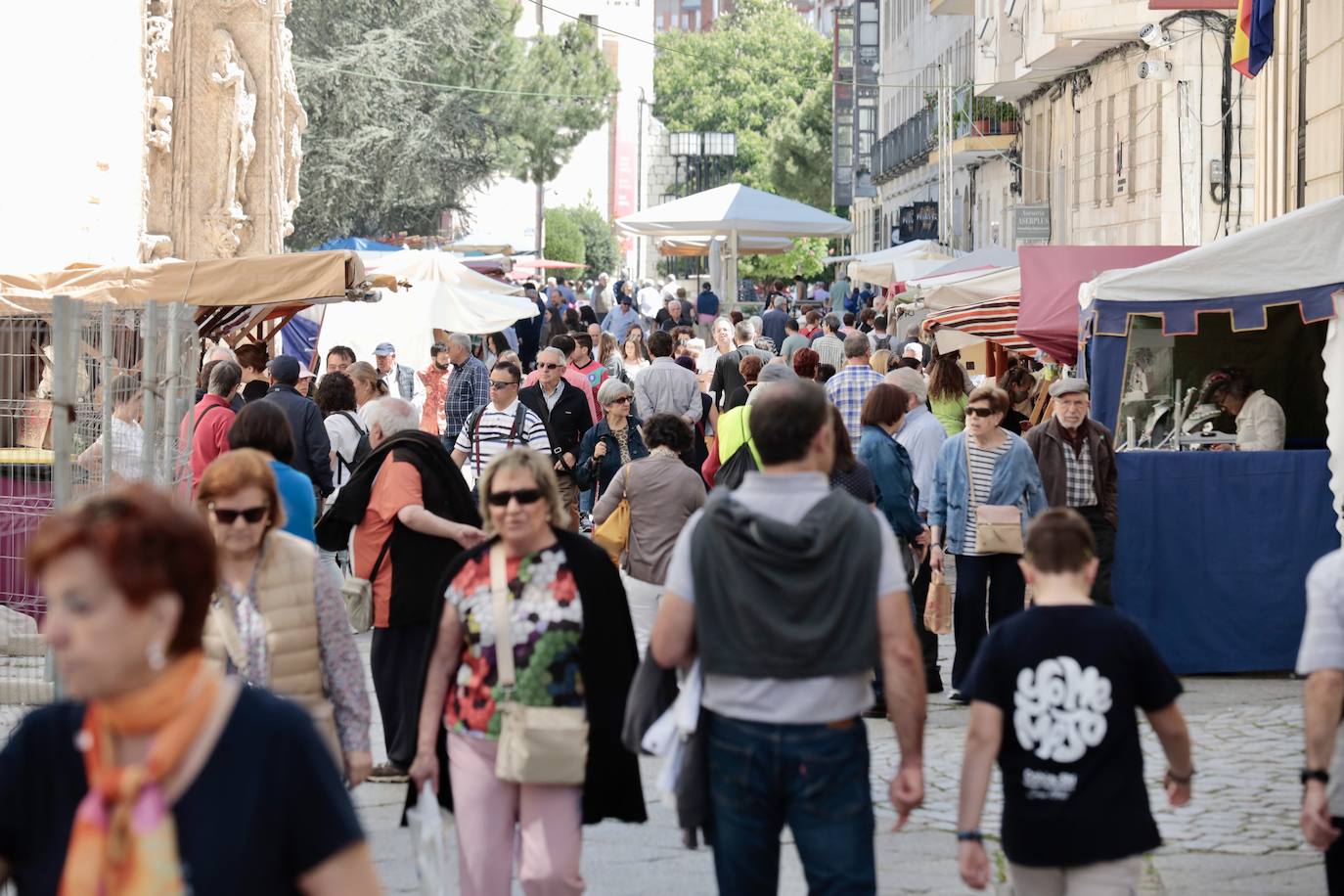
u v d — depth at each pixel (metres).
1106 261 17.34
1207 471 13.01
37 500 10.05
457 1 52.16
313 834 3.23
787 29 142.75
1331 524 13.08
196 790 3.17
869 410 11.68
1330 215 12.88
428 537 9.43
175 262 14.69
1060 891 5.59
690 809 5.41
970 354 28.12
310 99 49.12
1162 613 13.03
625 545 11.61
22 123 18.17
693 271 116.81
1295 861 8.19
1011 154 49.75
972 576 11.72
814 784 5.27
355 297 15.40
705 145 138.50
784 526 5.26
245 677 6.46
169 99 23.02
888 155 71.62
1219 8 26.05
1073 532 5.64
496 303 26.16
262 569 6.56
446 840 6.59
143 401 9.77
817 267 102.06
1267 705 11.91
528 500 6.25
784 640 5.23
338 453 14.97
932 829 8.87
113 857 3.10
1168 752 5.68
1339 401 12.80
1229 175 31.02
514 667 6.24
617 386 16.81
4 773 3.21
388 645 9.61
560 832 6.21
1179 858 8.25
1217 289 12.95
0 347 10.67
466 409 20.03
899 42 73.75
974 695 5.59
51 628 3.08
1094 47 36.94
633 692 5.60
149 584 3.08
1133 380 13.93
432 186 51.62
